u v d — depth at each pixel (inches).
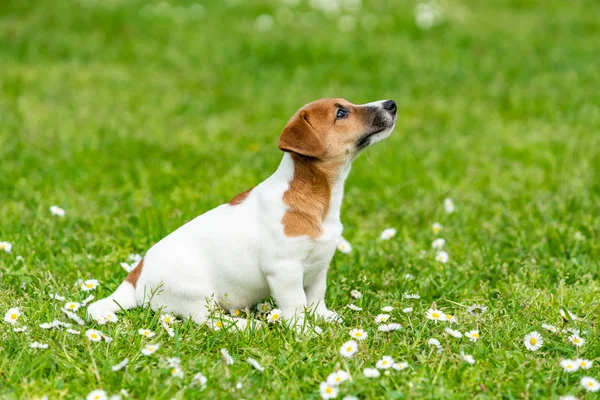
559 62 589.6
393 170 396.8
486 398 187.9
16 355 204.1
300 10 725.3
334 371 198.4
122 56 600.4
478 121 479.2
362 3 741.3
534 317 236.2
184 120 473.4
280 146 222.8
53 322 212.5
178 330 218.8
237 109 499.5
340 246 286.2
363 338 214.4
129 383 192.5
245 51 611.5
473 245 303.3
